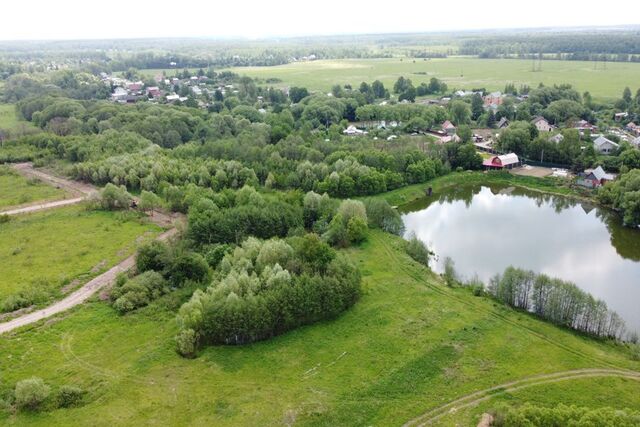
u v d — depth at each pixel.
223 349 71.56
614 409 56.69
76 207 133.25
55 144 188.12
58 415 58.31
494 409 57.50
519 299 83.69
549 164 170.88
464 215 137.38
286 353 70.94
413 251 104.50
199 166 151.25
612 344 73.62
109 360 68.62
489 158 173.25
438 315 80.44
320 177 146.75
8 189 149.75
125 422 57.31
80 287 90.44
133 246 107.69
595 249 112.81
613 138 184.25
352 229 108.56
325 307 78.75
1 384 63.09
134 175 146.88
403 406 60.75
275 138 187.88
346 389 63.50
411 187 154.75
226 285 77.62
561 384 63.56
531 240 118.31
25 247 107.62
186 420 57.91
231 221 106.44
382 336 74.81
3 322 78.19
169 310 81.31
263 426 57.12
